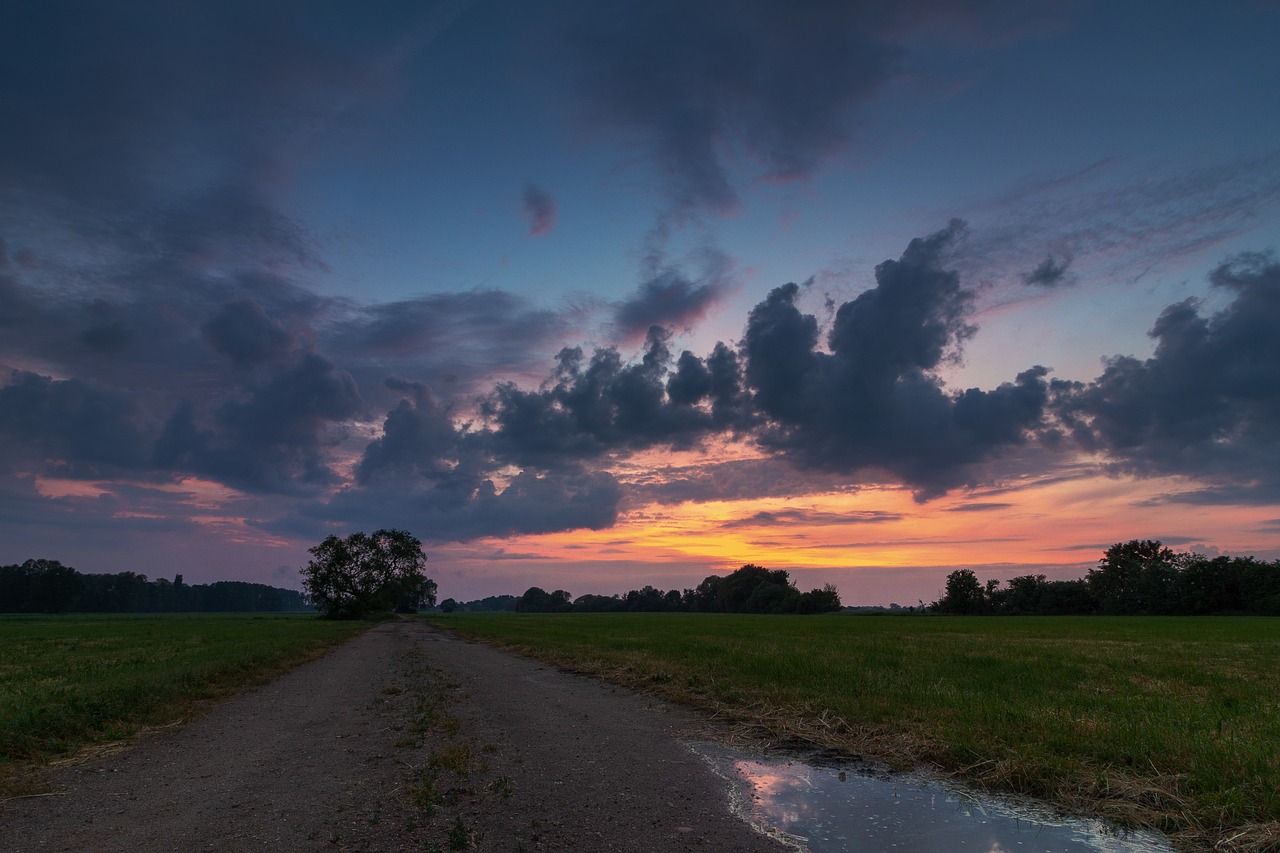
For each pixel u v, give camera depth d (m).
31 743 9.66
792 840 6.18
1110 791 7.32
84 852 5.84
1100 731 9.43
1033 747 8.77
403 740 10.12
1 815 6.90
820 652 24.38
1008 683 15.35
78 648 31.64
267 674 20.30
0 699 12.84
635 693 15.77
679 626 59.84
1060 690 14.37
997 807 7.16
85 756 9.52
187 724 12.12
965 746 8.94
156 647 31.70
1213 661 22.42
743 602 168.38
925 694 13.15
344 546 98.12
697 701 13.90
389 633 53.88
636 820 6.66
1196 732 9.39
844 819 6.75
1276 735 9.39
